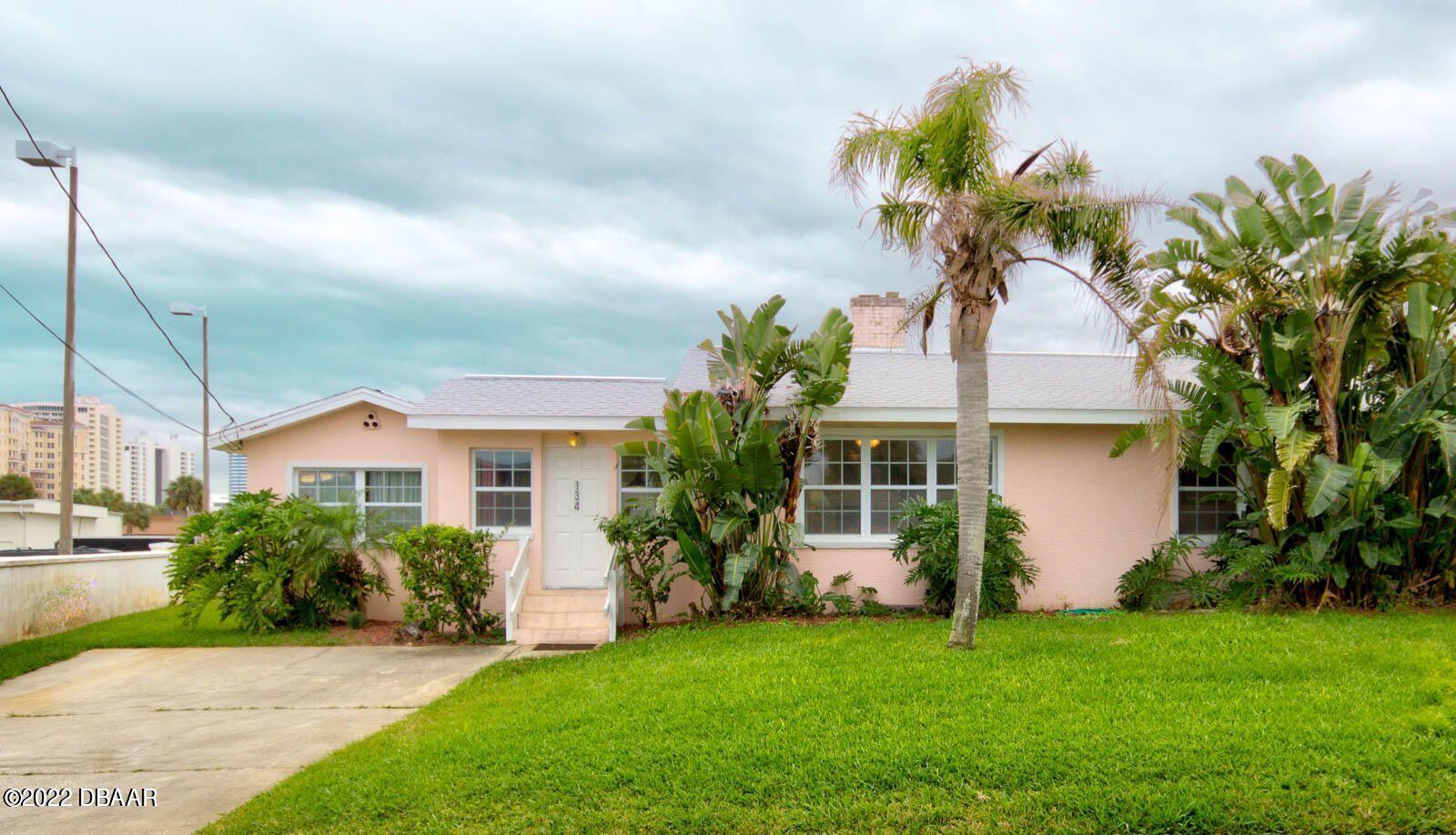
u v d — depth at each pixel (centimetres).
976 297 817
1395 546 988
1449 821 465
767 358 1096
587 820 495
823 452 1222
